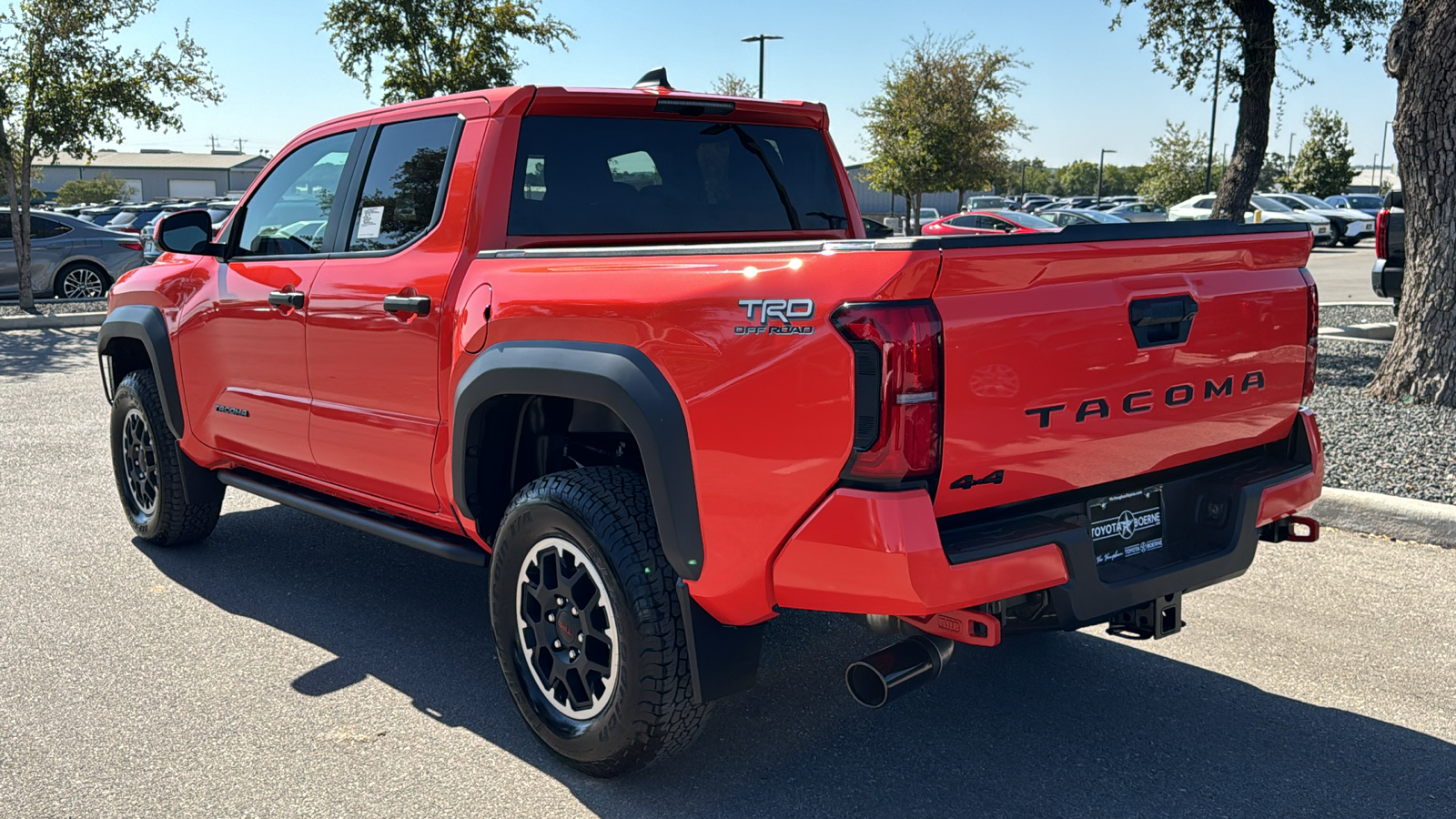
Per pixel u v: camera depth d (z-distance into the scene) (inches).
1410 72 306.7
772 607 110.8
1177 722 139.1
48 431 320.8
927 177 1330.0
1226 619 172.6
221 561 205.9
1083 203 2154.3
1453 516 204.8
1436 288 309.3
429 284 142.1
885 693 105.7
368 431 154.3
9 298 679.1
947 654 109.8
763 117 169.9
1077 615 109.9
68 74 629.9
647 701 115.9
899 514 98.9
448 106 149.4
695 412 111.0
